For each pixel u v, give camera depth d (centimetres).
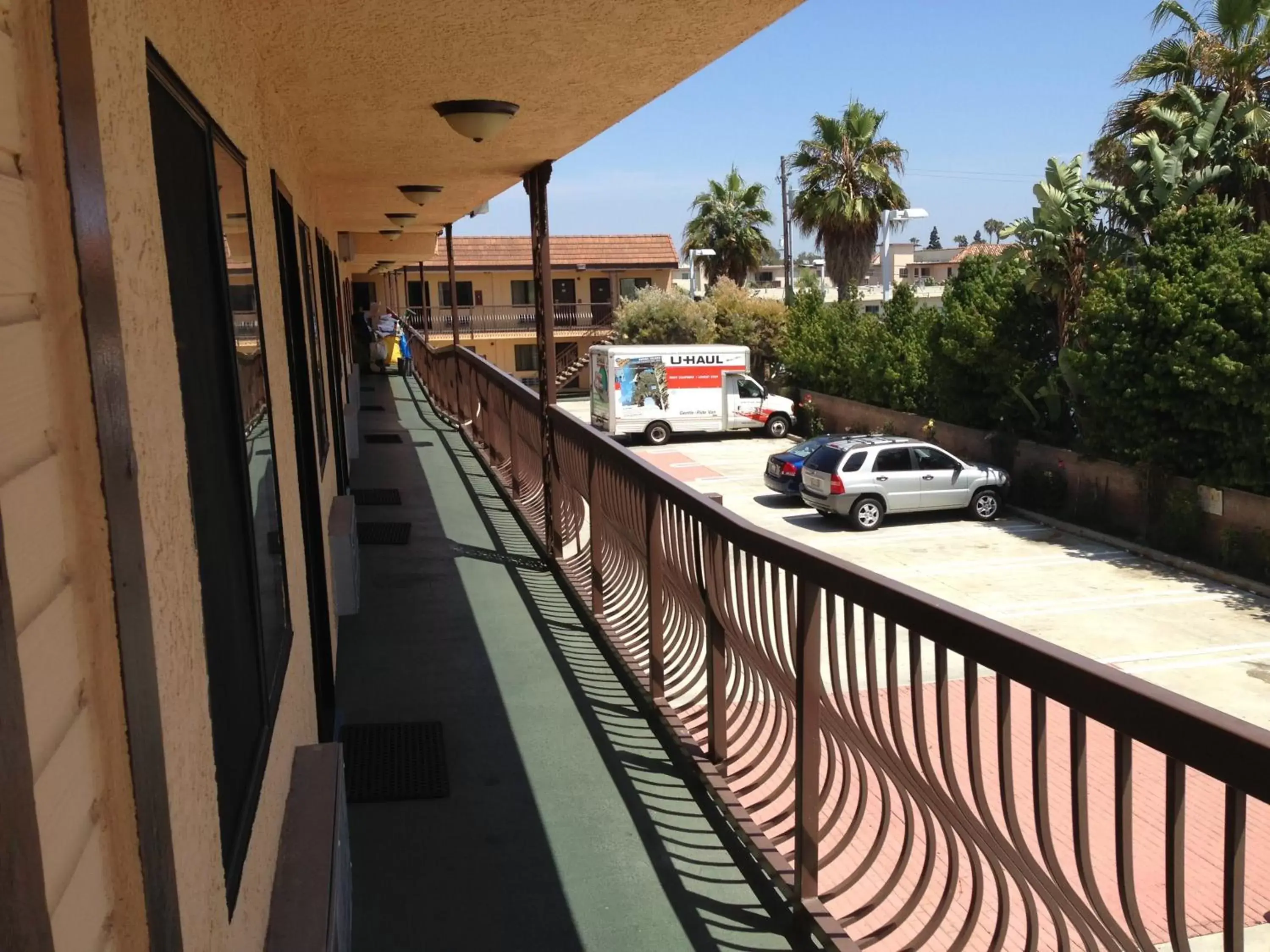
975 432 2417
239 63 270
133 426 112
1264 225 1745
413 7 305
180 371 149
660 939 252
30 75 86
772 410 3250
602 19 325
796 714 259
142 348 119
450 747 362
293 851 226
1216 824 690
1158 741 138
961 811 195
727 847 296
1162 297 1772
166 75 151
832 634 242
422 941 251
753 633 296
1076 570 1759
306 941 196
